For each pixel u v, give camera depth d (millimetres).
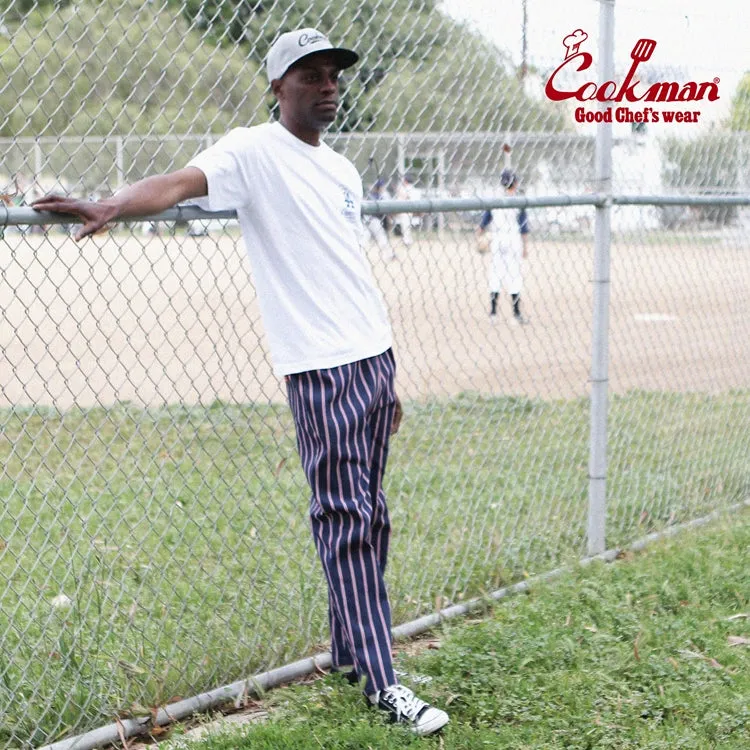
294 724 3938
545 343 14203
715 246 8203
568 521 6445
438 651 4543
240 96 4500
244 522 6230
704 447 8078
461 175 5434
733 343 8836
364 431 3973
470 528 6246
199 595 4863
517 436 8555
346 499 3955
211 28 4332
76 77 3852
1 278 4062
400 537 6074
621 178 6531
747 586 5324
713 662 4457
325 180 3963
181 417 9141
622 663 4379
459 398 9633
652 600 5109
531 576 5578
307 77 3834
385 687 4012
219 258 16469
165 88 4215
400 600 5230
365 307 4023
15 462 7660
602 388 5965
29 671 4180
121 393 10992
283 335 3912
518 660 4375
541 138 5773
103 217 3463
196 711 4199
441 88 5312
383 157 5090
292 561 5469
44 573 5285
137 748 3951
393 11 5082
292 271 3875
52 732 3877
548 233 7688
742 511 7082
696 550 5832
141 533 6035
